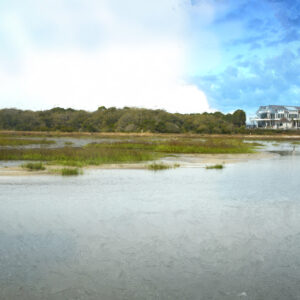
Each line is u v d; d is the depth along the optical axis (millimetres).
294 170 16922
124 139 51750
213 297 4156
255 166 18812
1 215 7496
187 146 31062
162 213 7832
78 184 11570
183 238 6184
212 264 5094
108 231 6504
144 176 13945
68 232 6410
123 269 4891
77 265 4992
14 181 11891
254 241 6090
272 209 8375
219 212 8008
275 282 4566
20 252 5438
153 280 4574
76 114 102375
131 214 7711
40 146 32781
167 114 96000
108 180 12617
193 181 12805
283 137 79875
